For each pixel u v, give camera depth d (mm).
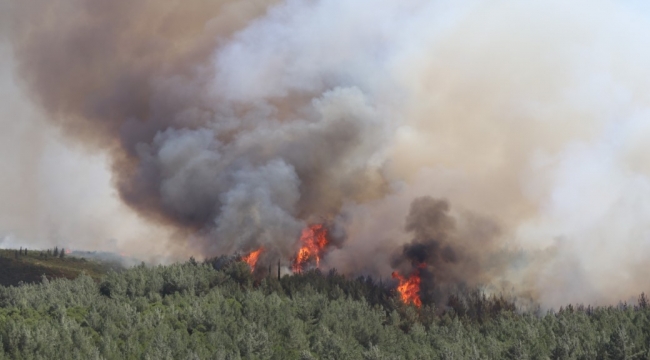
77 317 133875
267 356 125188
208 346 125750
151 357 114438
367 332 142750
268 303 151500
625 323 149375
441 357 132625
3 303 139750
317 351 130625
